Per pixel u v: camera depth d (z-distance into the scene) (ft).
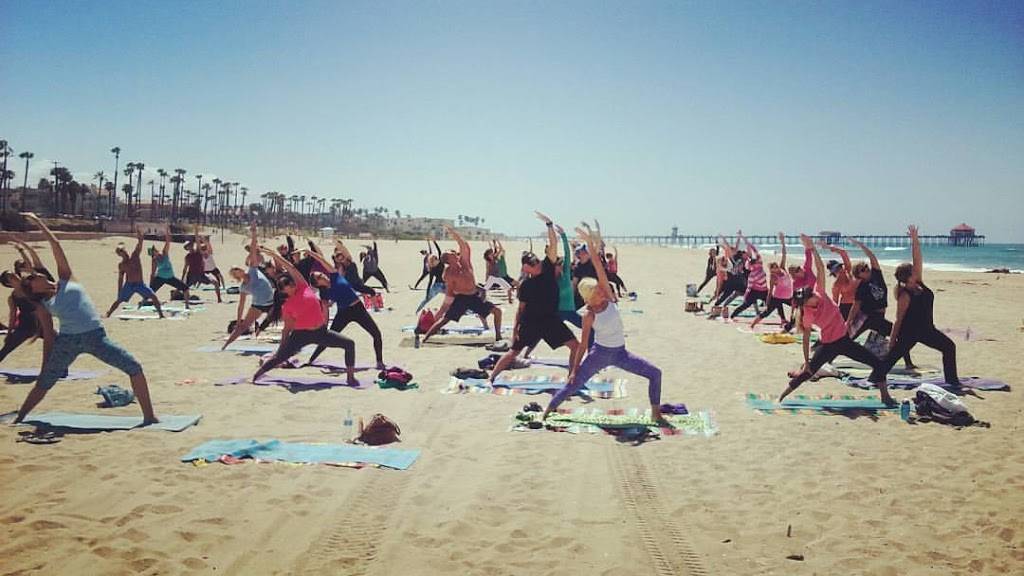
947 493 18.43
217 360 35.45
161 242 197.67
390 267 129.39
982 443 22.58
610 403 27.94
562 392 24.73
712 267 70.18
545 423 24.53
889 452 21.77
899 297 28.35
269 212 522.06
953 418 24.88
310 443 21.86
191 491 17.67
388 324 51.26
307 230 488.02
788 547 15.39
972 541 15.69
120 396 26.07
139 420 23.62
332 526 16.02
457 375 31.96
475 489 18.42
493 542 15.39
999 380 31.99
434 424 24.50
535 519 16.62
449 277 41.65
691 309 60.59
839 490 18.65
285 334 29.86
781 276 48.73
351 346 30.09
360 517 16.55
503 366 30.81
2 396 27.07
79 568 13.64
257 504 17.03
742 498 18.12
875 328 34.91
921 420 25.38
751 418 25.72
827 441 22.93
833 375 32.68
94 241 176.86
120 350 22.94
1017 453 21.57
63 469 18.88
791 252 326.24
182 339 41.96
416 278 102.01
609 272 71.20
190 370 32.94
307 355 37.45
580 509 17.28
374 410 26.22
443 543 15.30
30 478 18.17
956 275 129.70
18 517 15.80
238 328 38.70
